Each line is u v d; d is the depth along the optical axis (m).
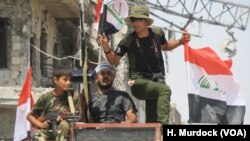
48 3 37.78
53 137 15.32
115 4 17.55
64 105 15.54
